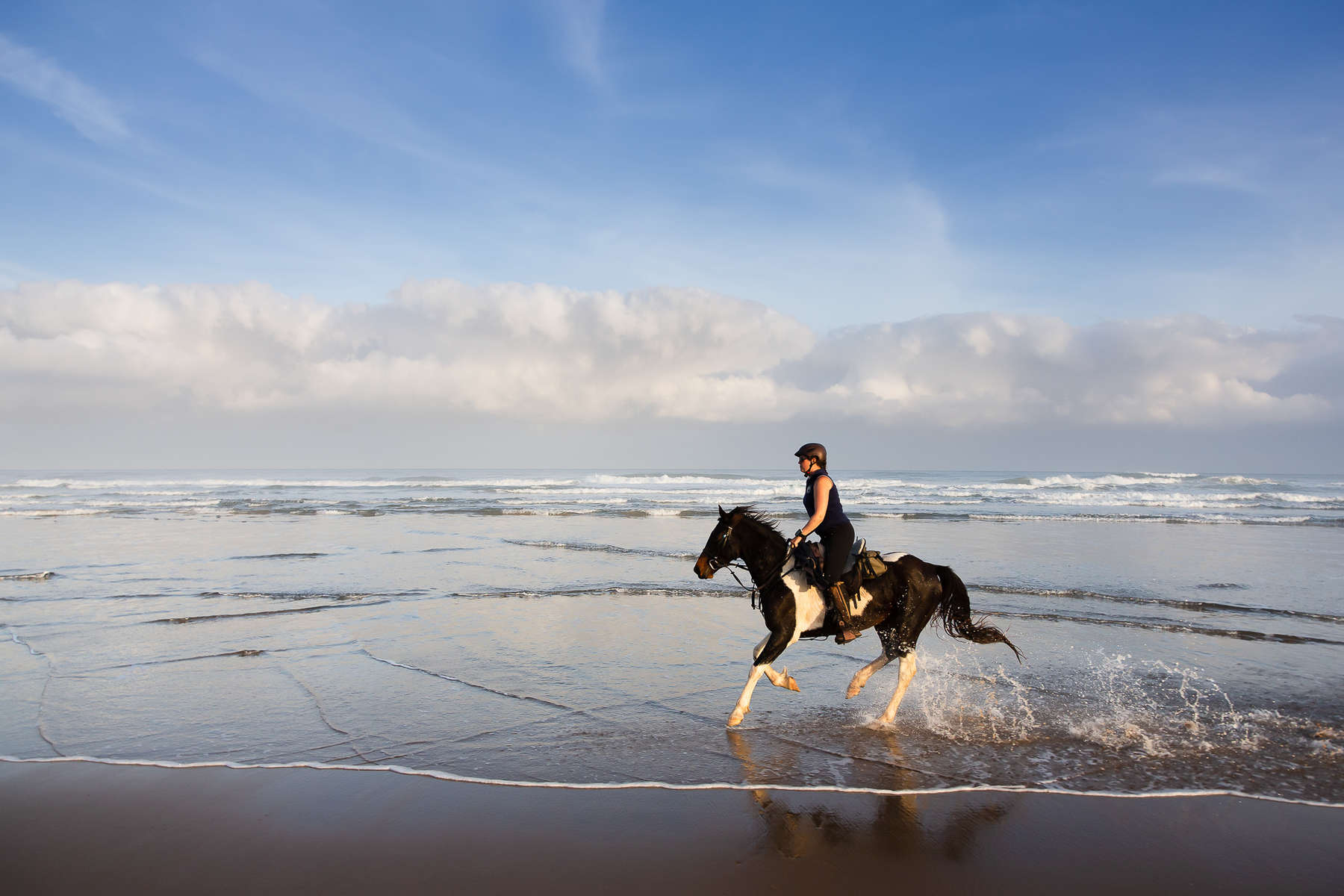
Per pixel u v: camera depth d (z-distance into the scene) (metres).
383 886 4.05
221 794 5.13
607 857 4.36
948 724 6.56
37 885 4.06
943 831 4.68
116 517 29.34
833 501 6.68
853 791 5.21
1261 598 12.38
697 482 63.62
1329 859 4.37
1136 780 5.42
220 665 8.33
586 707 6.95
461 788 5.25
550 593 12.71
